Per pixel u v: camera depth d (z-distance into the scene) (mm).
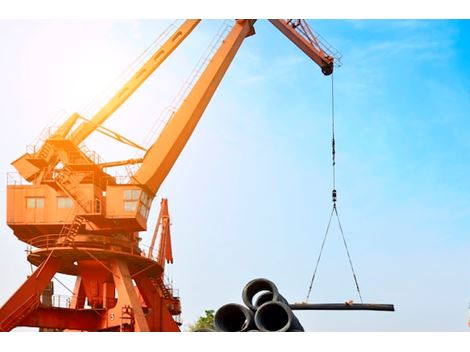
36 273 47406
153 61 51781
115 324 47094
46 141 48219
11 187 48500
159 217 69000
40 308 47219
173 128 50000
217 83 52781
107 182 49688
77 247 47469
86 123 49812
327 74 56094
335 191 35688
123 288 47406
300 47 55750
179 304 59188
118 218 47094
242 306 13438
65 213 47781
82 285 54156
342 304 18391
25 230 48719
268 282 13625
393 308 18234
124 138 49469
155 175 48625
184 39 52594
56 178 47594
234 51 53938
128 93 51094
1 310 45312
